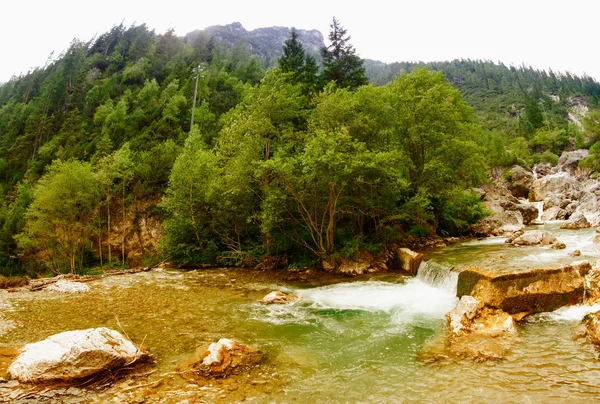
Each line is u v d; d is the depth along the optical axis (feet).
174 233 93.61
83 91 317.63
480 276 42.75
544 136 294.25
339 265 73.97
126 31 482.28
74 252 121.08
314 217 81.82
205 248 92.63
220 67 355.56
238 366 30.35
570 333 34.91
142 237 138.00
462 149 93.15
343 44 158.51
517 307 40.19
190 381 28.07
